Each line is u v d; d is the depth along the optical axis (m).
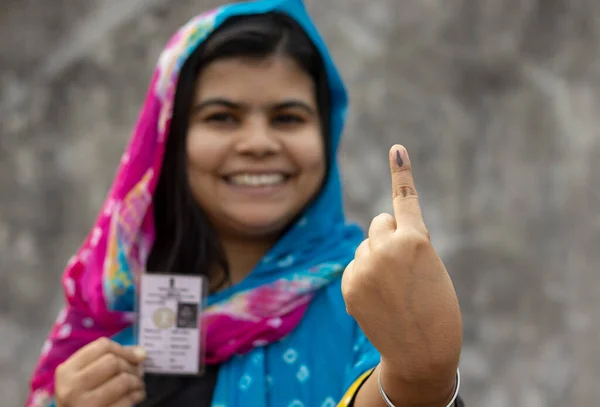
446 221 6.45
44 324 6.06
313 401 1.55
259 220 1.65
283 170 1.65
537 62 6.80
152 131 1.78
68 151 6.45
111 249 1.79
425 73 6.81
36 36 6.61
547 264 6.26
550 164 6.55
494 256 6.33
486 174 6.57
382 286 1.12
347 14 6.95
